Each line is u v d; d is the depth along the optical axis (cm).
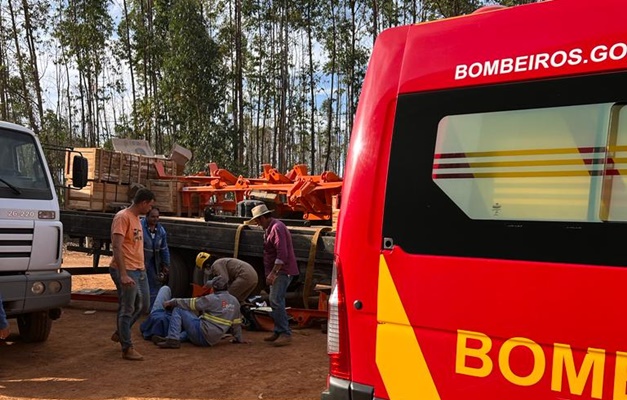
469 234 282
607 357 242
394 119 310
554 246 260
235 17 3002
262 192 1062
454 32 298
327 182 984
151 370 602
